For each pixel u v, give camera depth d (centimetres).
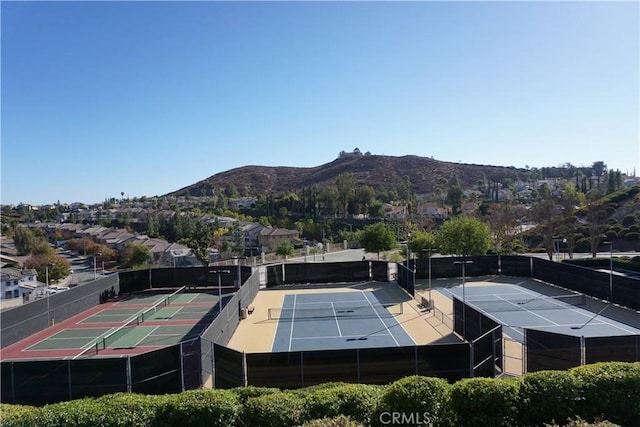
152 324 3381
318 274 4778
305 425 754
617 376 935
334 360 1753
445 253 5122
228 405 935
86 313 3812
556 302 3544
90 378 1756
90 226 13900
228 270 4759
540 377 955
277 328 3055
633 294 3222
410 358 1762
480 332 2308
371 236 5669
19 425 884
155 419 926
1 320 2864
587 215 7038
